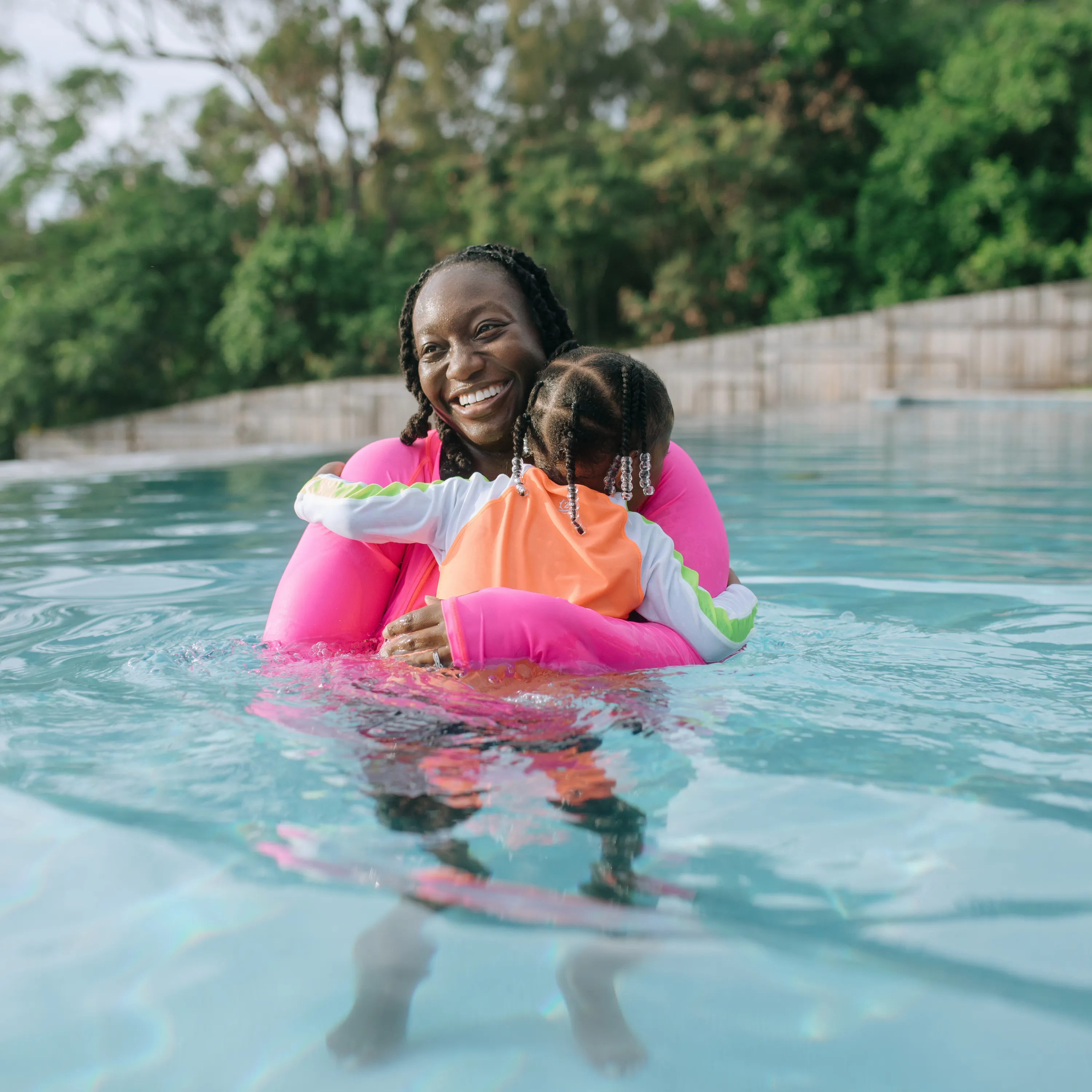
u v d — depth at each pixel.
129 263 27.64
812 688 1.89
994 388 19.06
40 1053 0.90
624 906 1.12
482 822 1.33
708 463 7.62
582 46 31.36
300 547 2.42
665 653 2.05
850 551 3.76
